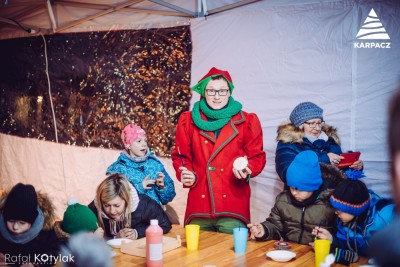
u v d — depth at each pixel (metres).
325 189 2.47
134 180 3.33
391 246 0.51
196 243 2.27
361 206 2.13
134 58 4.21
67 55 4.62
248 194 2.97
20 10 4.55
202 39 3.83
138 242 2.29
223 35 3.74
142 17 4.13
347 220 2.19
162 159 4.11
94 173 4.51
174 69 4.00
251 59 3.63
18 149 5.07
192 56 3.89
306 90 3.43
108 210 2.67
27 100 4.96
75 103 4.61
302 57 3.43
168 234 2.64
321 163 2.63
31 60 4.89
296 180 2.39
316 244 2.03
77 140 4.61
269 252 2.14
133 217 2.68
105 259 0.83
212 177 2.89
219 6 3.75
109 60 4.36
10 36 5.02
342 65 3.29
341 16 3.27
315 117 3.16
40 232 2.09
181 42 3.94
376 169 3.20
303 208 2.46
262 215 3.69
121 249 2.24
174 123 4.03
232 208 2.88
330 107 3.34
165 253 2.21
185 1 3.83
